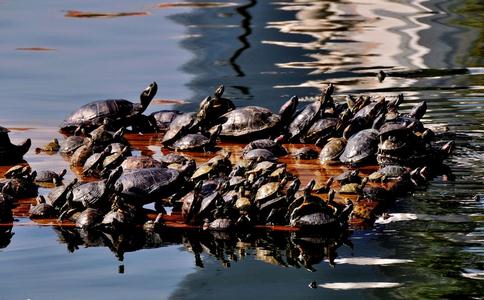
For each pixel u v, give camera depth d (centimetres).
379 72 1922
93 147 1557
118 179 1316
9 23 2786
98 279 1086
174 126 1661
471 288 1031
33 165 1541
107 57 2341
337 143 1555
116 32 2634
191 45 2442
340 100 1847
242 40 2477
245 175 1363
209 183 1350
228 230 1235
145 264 1132
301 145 1658
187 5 3027
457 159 1509
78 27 2716
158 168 1348
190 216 1262
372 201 1326
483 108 1778
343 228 1227
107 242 1212
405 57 2241
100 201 1295
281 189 1280
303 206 1240
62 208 1298
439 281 1052
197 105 1889
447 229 1209
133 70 2202
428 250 1138
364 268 1101
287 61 2238
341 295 1025
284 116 1675
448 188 1372
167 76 2136
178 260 1146
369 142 1527
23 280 1086
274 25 2653
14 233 1245
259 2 3016
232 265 1123
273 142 1583
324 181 1416
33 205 1341
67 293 1045
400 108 1777
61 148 1623
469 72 2075
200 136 1630
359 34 2498
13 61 2305
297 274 1087
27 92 2012
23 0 3219
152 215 1298
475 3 2877
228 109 1725
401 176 1406
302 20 2722
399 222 1241
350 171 1415
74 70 2212
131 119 1748
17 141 1662
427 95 1880
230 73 2139
